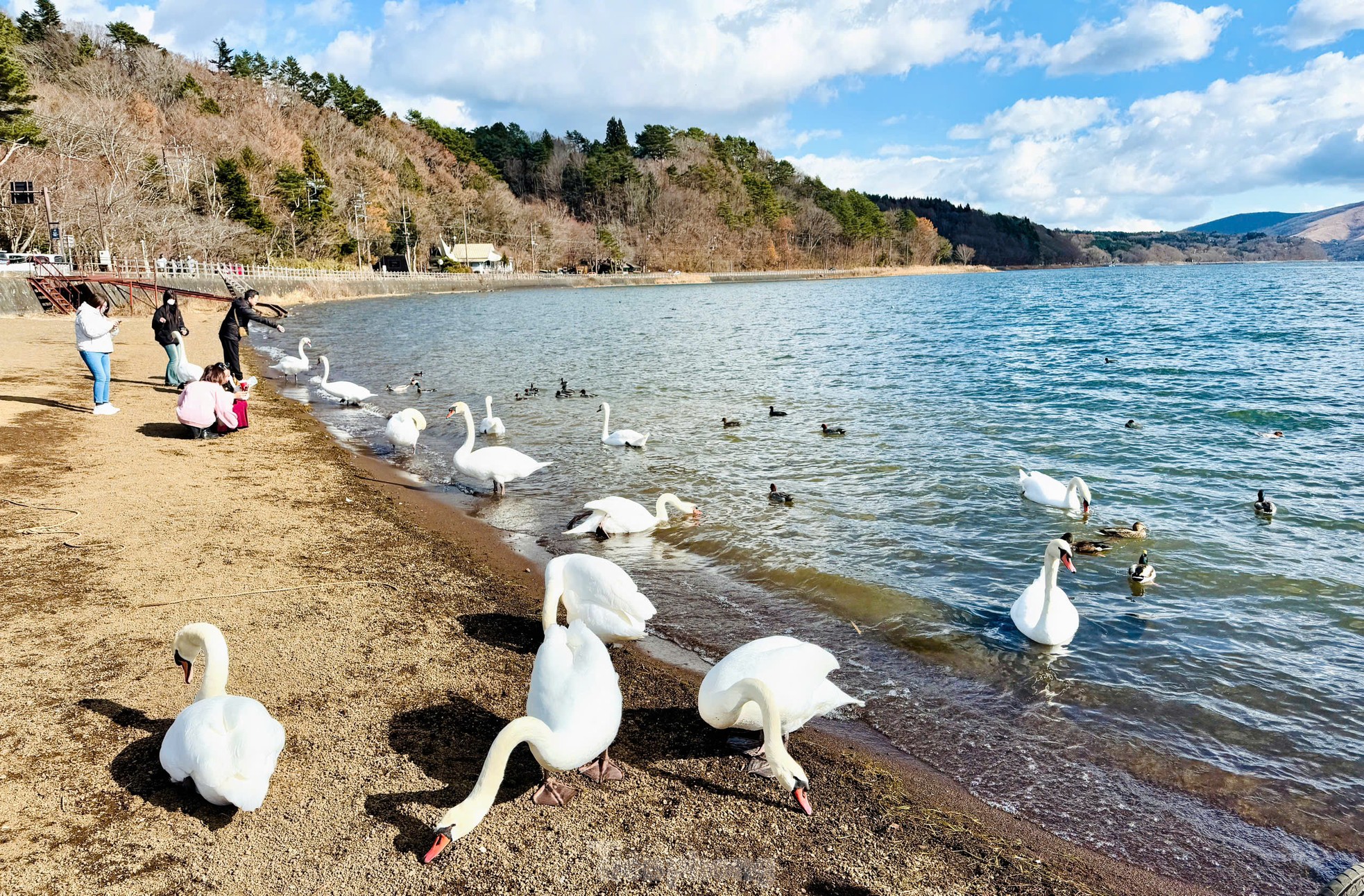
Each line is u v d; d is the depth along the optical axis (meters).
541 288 122.12
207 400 13.95
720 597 8.52
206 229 70.94
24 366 19.70
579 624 5.64
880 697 6.59
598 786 5.25
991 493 12.54
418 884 4.27
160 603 7.25
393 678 6.33
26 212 52.38
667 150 186.00
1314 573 9.34
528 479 13.49
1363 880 4.34
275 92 125.81
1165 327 40.44
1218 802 5.32
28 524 8.99
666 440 16.73
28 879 4.10
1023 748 5.90
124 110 78.25
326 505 10.87
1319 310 49.12
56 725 5.34
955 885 4.48
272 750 4.61
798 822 4.97
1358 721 6.28
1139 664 7.18
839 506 11.83
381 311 63.03
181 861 4.31
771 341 38.19
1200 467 14.20
